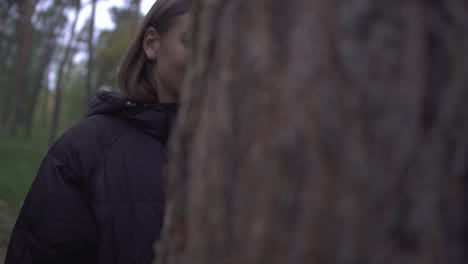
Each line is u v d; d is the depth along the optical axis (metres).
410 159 0.55
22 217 1.45
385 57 0.56
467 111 0.58
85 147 1.43
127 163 1.42
